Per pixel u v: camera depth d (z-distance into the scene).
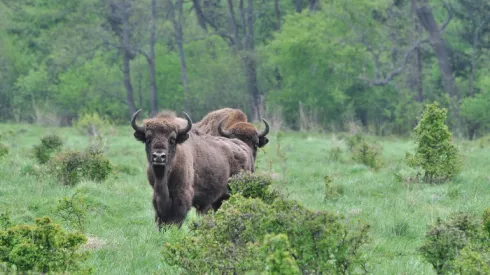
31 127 95.06
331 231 13.97
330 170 44.22
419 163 36.06
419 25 111.81
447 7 108.75
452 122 101.50
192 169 23.78
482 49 109.88
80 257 15.47
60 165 33.88
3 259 14.88
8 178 33.94
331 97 111.38
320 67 110.44
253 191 19.11
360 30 107.38
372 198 32.28
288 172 42.62
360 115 116.81
